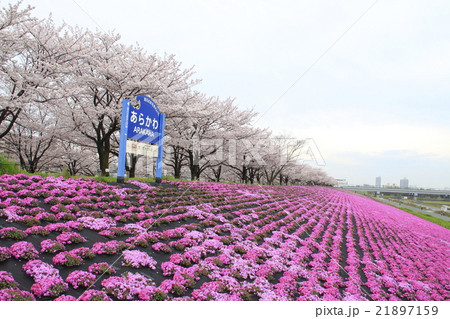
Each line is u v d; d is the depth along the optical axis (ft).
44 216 20.30
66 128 60.90
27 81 43.80
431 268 32.73
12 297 12.28
